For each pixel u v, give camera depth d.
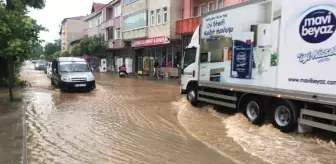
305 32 8.26
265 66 9.62
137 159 7.06
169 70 31.95
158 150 7.74
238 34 10.87
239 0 23.38
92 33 64.69
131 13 39.81
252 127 10.03
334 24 7.55
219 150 7.75
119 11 46.75
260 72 9.84
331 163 6.80
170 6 30.83
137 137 8.97
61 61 22.56
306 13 8.23
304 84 8.31
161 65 35.53
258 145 8.12
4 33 14.12
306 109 8.50
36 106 14.45
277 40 9.13
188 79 14.62
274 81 9.27
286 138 8.66
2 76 22.80
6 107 13.52
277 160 7.01
